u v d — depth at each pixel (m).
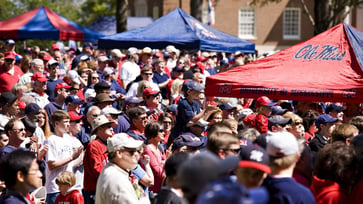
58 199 12.45
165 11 71.56
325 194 8.56
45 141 13.62
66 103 17.28
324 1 36.97
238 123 16.23
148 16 78.56
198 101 15.62
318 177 8.87
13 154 8.38
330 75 13.95
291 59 14.81
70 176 12.34
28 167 8.30
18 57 28.45
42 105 18.39
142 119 14.49
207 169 4.35
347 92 13.47
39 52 26.41
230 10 72.56
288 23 73.50
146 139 14.19
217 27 72.44
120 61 27.00
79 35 37.91
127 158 10.23
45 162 13.82
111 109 15.44
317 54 14.70
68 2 91.38
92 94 18.91
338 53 14.53
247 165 6.94
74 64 29.53
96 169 12.68
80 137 15.80
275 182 7.62
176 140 12.14
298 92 13.75
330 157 8.66
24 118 13.61
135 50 25.09
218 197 3.88
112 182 10.10
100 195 10.24
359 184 8.74
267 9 72.88
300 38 73.56
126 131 15.84
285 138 7.73
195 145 12.01
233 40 30.23
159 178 13.20
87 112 15.67
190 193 4.43
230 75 14.84
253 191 4.09
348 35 14.94
